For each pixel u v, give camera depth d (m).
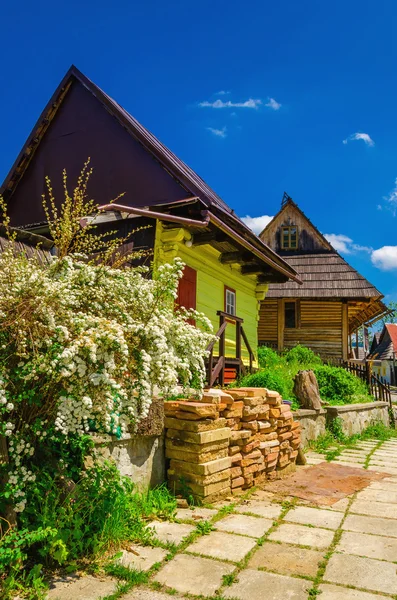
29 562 3.31
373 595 3.05
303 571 3.38
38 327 3.37
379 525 4.44
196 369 4.30
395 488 5.95
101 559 3.43
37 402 3.36
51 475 3.71
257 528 4.24
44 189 12.24
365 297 20.27
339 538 4.06
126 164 11.18
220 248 11.36
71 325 3.40
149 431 4.76
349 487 5.92
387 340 47.03
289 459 6.70
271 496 5.35
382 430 12.64
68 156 12.07
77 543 3.44
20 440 3.33
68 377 3.28
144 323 3.93
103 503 3.79
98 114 11.79
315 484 5.99
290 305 22.02
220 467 5.07
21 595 2.93
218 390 5.76
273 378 9.38
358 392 14.01
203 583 3.15
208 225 9.25
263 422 6.02
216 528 4.19
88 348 3.13
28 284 3.40
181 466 4.97
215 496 4.97
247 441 5.57
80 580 3.15
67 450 3.93
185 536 3.94
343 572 3.37
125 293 4.08
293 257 23.84
